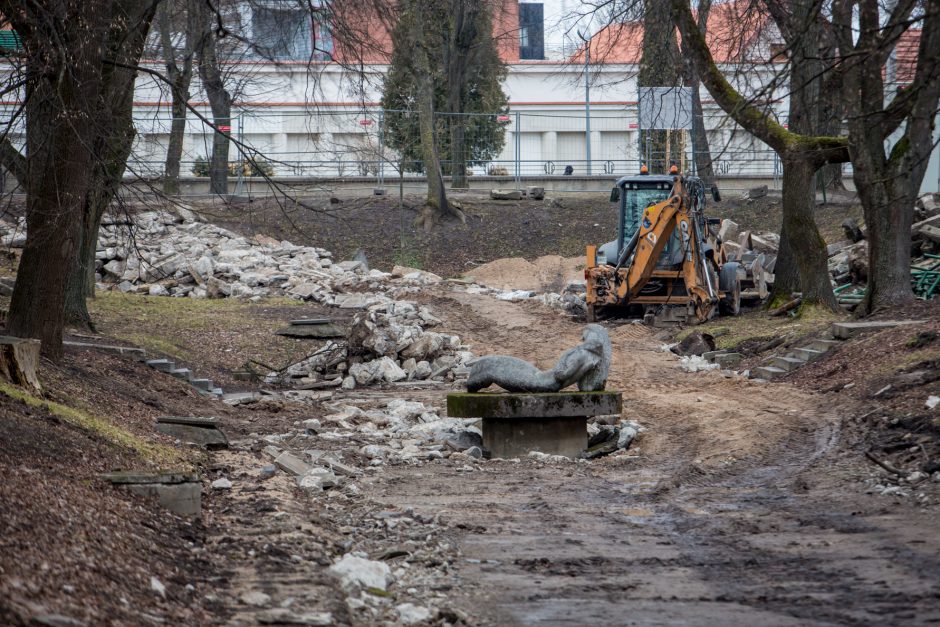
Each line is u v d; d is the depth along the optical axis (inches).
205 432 744.3
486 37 2960.1
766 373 1203.2
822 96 1208.8
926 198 1788.9
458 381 1433.3
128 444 611.5
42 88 819.4
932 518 543.8
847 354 1119.0
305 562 430.9
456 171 2893.7
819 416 906.7
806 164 1398.9
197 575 390.0
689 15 1402.6
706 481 703.7
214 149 2388.0
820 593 399.9
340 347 1494.8
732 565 455.2
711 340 1441.9
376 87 1168.8
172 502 492.1
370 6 1068.5
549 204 2760.8
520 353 1515.7
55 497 414.0
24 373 671.1
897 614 363.6
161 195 1043.9
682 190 1630.2
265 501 558.3
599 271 1752.0
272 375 1443.2
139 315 1620.3
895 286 1296.8
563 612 378.0
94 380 872.3
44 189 839.7
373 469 768.3
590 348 896.3
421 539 511.5
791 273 1621.6
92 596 313.3
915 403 836.6
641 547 498.9
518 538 521.0
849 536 509.7
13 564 312.0
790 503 611.5
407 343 1507.1
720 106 1392.7
